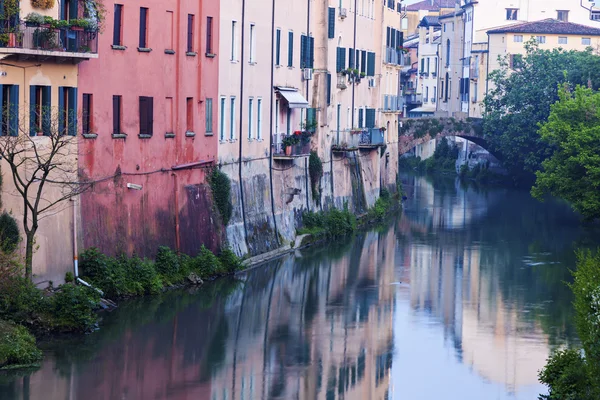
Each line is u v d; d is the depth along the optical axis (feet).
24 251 132.16
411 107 516.73
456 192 353.10
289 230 214.48
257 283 172.65
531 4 425.69
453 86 458.91
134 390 110.73
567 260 207.41
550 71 338.75
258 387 115.14
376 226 260.21
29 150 126.21
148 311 144.77
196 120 173.17
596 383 95.81
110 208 149.59
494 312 158.61
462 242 231.91
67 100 140.67
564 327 149.18
